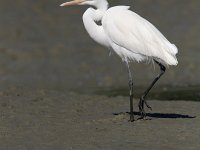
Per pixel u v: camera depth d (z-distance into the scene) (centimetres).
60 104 1461
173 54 1185
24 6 2992
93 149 1015
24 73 2195
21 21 2816
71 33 2705
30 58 2388
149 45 1200
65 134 1123
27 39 2614
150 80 2020
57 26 2783
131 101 1230
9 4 3006
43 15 2900
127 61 1255
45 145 1048
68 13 2934
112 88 1931
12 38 2616
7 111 1346
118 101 1533
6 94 1560
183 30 2594
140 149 1011
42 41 2594
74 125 1202
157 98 1661
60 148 1027
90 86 2003
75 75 2172
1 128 1179
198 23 2659
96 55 2420
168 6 2902
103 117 1295
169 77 2047
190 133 1112
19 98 1512
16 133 1138
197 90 1766
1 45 2519
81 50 2484
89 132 1135
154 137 1088
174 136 1092
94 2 1289
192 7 2866
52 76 2159
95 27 1288
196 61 2219
